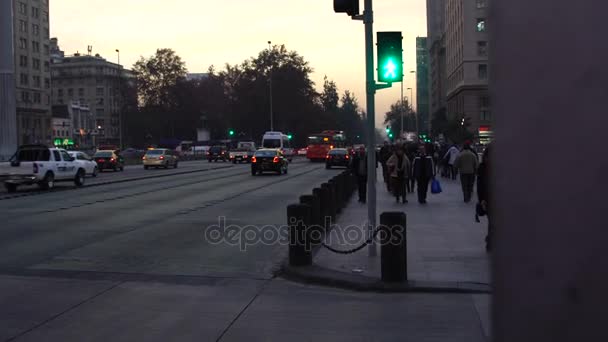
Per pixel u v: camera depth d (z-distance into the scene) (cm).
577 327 106
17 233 1274
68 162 2802
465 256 964
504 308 113
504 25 115
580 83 107
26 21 11175
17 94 10881
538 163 110
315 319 632
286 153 6825
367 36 966
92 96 16125
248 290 770
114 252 1048
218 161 7625
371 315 646
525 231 111
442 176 3488
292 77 9781
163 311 664
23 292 749
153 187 2752
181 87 11481
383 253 774
